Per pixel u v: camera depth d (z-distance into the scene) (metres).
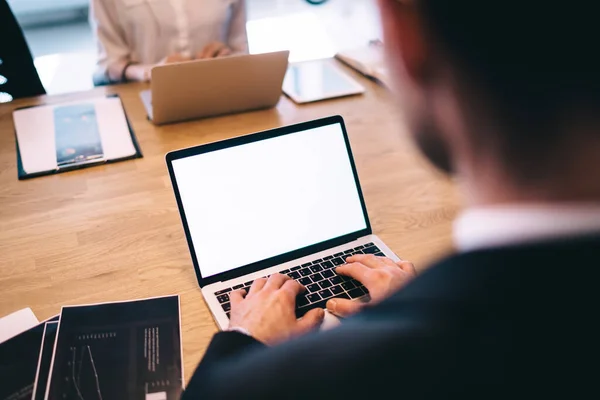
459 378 0.28
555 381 0.27
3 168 1.17
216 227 0.87
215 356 0.53
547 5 0.25
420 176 1.18
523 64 0.27
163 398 0.70
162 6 1.79
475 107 0.30
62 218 1.03
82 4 4.00
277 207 0.91
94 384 0.71
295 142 0.94
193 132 1.31
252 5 3.58
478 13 0.27
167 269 0.91
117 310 0.82
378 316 0.33
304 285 0.85
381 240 0.96
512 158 0.30
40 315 0.82
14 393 0.69
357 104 1.45
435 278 0.32
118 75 1.76
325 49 2.64
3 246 0.96
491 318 0.28
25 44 1.53
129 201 1.08
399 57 0.33
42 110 1.38
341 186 0.96
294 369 0.32
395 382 0.29
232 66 1.26
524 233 0.30
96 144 1.25
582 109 0.27
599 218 0.28
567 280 0.27
